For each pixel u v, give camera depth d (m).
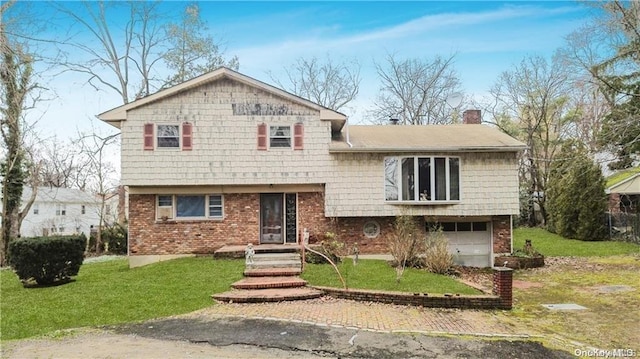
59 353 6.49
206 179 15.72
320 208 16.62
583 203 23.55
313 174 16.14
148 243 16.05
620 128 18.83
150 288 10.73
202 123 15.81
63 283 11.61
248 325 8.16
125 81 26.67
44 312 8.73
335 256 14.57
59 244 11.42
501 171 16.52
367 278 12.27
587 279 14.27
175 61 27.12
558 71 28.44
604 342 8.08
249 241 16.36
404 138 17.58
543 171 30.70
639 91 19.00
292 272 12.10
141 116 15.66
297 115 16.19
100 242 26.33
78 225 38.22
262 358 6.46
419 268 14.70
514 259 16.59
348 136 17.36
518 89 30.67
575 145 27.98
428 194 16.30
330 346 7.14
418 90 35.03
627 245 21.41
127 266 16.09
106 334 7.54
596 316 9.88
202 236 16.28
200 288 10.79
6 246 22.86
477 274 15.81
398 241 14.69
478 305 10.28
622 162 24.23
